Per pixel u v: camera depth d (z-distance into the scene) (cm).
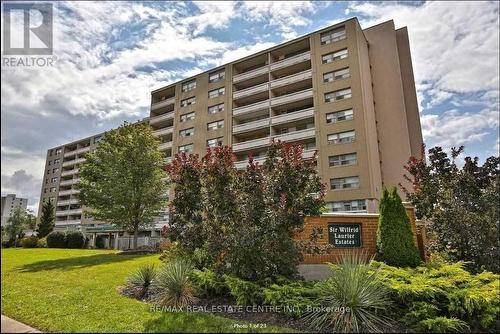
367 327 527
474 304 558
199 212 796
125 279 912
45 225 5084
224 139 3706
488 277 656
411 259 877
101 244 3684
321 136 3023
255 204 732
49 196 7062
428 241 986
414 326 542
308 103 3366
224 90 3925
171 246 947
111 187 2220
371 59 3391
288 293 623
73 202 6531
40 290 819
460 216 825
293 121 3284
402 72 3303
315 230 789
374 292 582
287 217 719
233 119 3744
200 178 812
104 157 2302
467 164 916
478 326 559
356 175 2769
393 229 912
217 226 767
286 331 502
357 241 998
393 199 949
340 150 2892
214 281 727
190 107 4181
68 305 663
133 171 2247
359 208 2691
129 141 2298
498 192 838
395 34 3384
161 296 704
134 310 622
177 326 520
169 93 4697
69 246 3234
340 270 646
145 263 1349
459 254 828
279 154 799
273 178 768
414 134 3095
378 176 2942
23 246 3653
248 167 775
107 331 503
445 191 876
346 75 3058
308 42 3462
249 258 715
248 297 646
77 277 1020
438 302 597
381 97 3244
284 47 3584
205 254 807
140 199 2261
